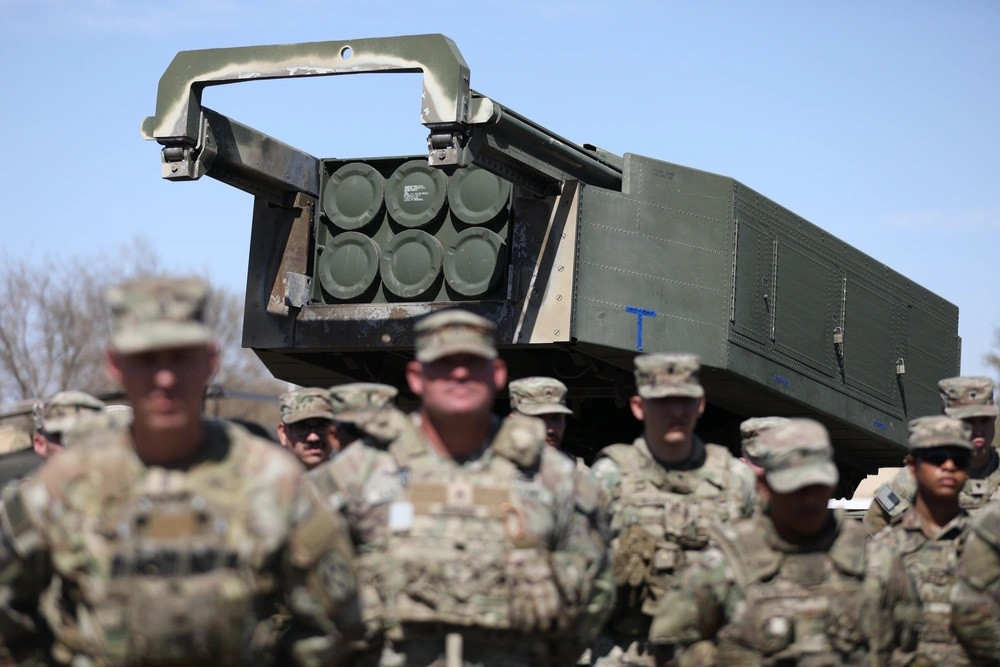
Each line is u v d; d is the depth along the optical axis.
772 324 12.04
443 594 5.41
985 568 6.06
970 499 9.33
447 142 9.56
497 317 10.71
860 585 5.66
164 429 4.18
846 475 15.29
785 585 5.64
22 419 10.85
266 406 37.78
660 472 7.63
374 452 5.60
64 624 4.34
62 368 32.81
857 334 13.58
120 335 4.11
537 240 10.62
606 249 10.71
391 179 11.38
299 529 4.32
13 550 4.29
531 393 8.77
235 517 4.24
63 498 4.25
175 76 10.31
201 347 4.20
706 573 5.68
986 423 9.40
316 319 11.29
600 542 5.66
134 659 4.18
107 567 4.19
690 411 7.58
